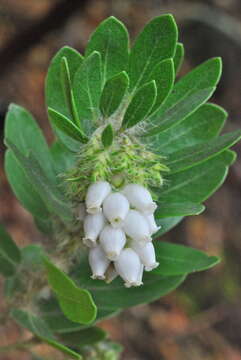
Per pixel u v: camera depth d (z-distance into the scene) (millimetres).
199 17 727
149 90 227
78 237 257
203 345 622
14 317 273
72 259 268
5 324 284
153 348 599
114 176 231
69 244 259
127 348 588
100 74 239
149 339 602
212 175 259
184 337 618
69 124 230
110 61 245
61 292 235
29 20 645
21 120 269
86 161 233
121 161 230
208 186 258
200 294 652
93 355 295
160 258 259
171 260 258
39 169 240
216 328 636
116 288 270
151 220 231
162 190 258
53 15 548
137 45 243
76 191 235
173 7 734
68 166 274
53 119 230
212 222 699
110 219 226
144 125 244
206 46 767
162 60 242
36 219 271
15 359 488
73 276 273
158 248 260
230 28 723
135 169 232
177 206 242
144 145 240
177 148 256
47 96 251
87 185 233
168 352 600
